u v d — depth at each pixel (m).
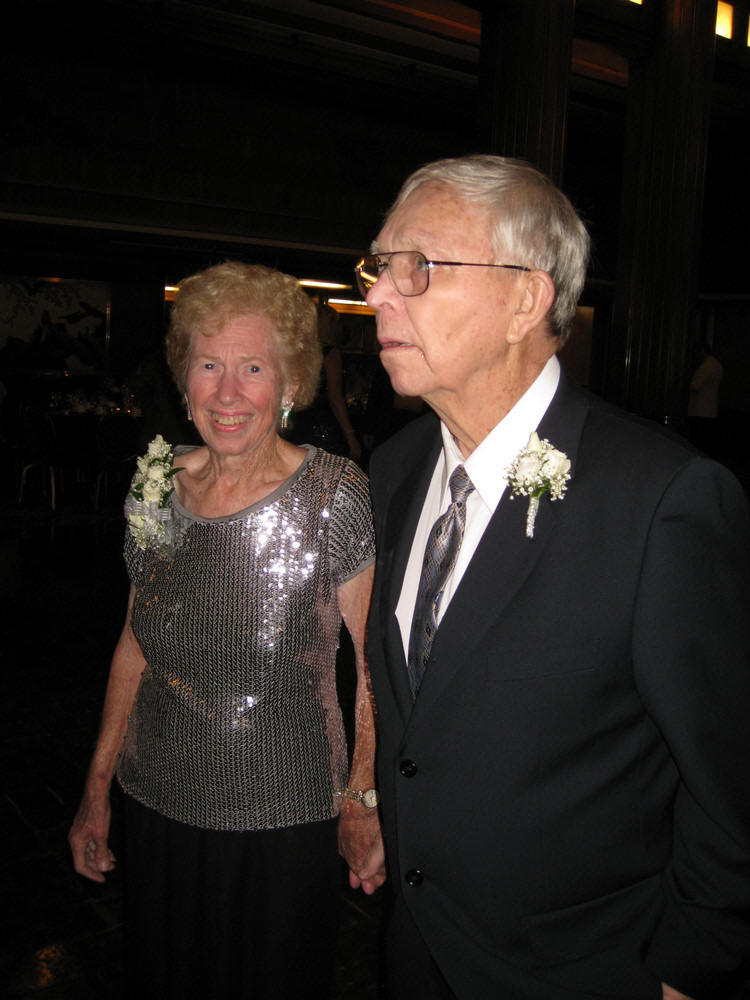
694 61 6.63
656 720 1.05
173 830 1.63
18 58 8.91
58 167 9.44
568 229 1.16
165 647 1.64
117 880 2.82
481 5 5.56
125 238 11.12
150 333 13.90
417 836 1.20
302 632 1.63
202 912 1.64
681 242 6.89
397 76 9.65
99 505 9.19
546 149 5.61
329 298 14.05
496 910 1.15
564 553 1.10
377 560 1.45
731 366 15.53
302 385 1.73
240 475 1.67
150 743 1.66
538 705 1.10
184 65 9.42
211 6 7.71
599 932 1.12
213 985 1.64
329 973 1.72
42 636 5.20
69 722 4.00
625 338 7.23
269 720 1.61
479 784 1.14
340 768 1.71
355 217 11.28
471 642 1.14
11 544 5.96
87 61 9.23
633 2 6.41
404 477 1.47
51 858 2.93
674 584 1.02
